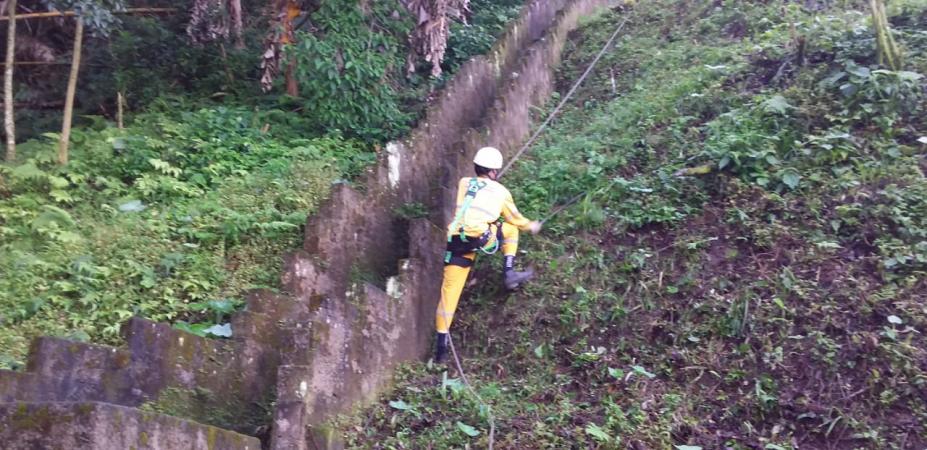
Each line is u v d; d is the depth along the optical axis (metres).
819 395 5.76
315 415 5.40
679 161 7.96
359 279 7.10
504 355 6.68
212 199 7.87
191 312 6.64
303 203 7.82
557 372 6.41
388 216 7.67
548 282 7.09
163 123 9.13
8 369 5.20
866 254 6.57
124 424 4.14
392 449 5.60
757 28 10.46
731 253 6.81
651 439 5.61
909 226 6.58
